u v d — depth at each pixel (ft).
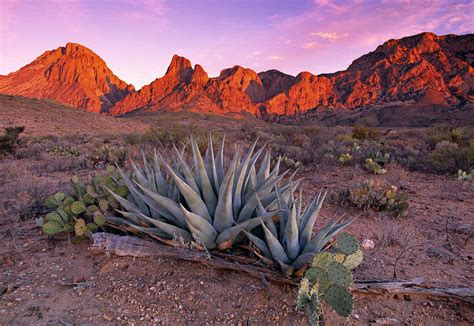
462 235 14.62
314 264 8.36
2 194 20.66
